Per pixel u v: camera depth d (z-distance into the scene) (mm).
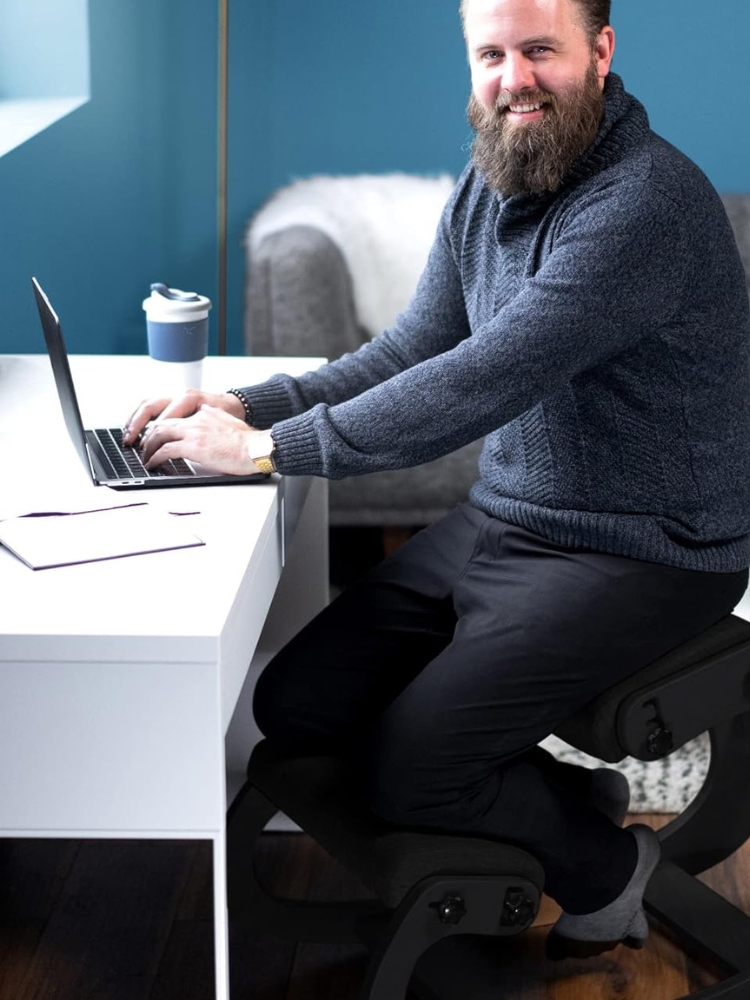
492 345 1511
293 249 2707
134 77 2883
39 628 1165
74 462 1654
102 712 1176
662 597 1562
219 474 1606
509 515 1675
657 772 2102
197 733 1182
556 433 1615
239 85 3047
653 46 2992
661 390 1571
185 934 1808
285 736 1695
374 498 2617
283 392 1809
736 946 1722
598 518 1585
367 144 3088
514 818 1542
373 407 1541
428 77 3035
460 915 1471
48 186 2422
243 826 1701
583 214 1534
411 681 1709
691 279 1528
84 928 1817
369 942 1675
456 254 1829
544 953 1765
